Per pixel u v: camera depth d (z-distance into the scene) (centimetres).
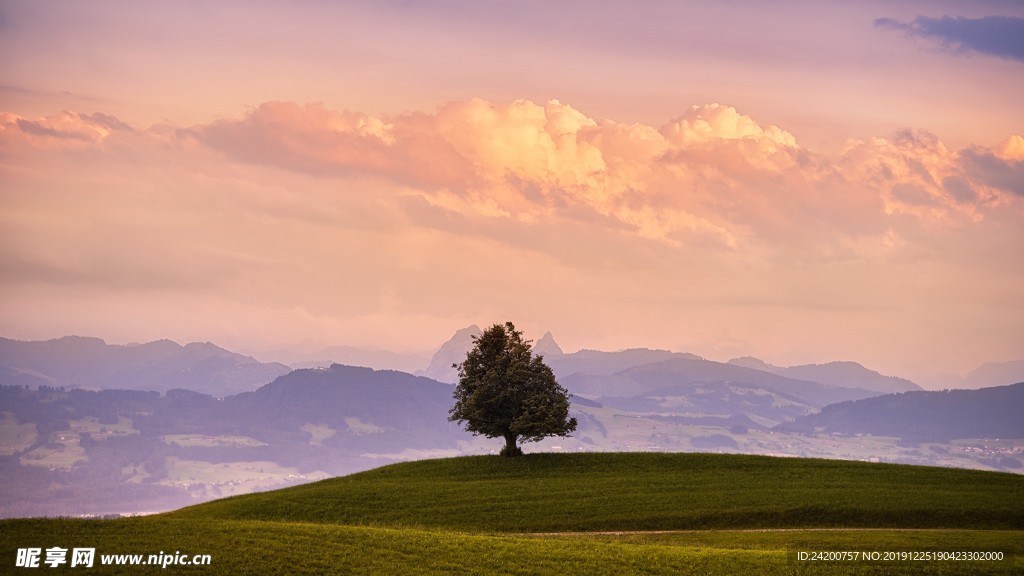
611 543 6619
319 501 8531
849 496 8156
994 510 7562
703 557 6181
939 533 7019
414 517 7931
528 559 6103
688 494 8488
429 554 6162
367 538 6488
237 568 5681
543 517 7838
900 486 8712
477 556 6141
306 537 6431
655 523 7612
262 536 6400
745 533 7225
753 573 5822
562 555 6200
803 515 7669
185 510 8544
